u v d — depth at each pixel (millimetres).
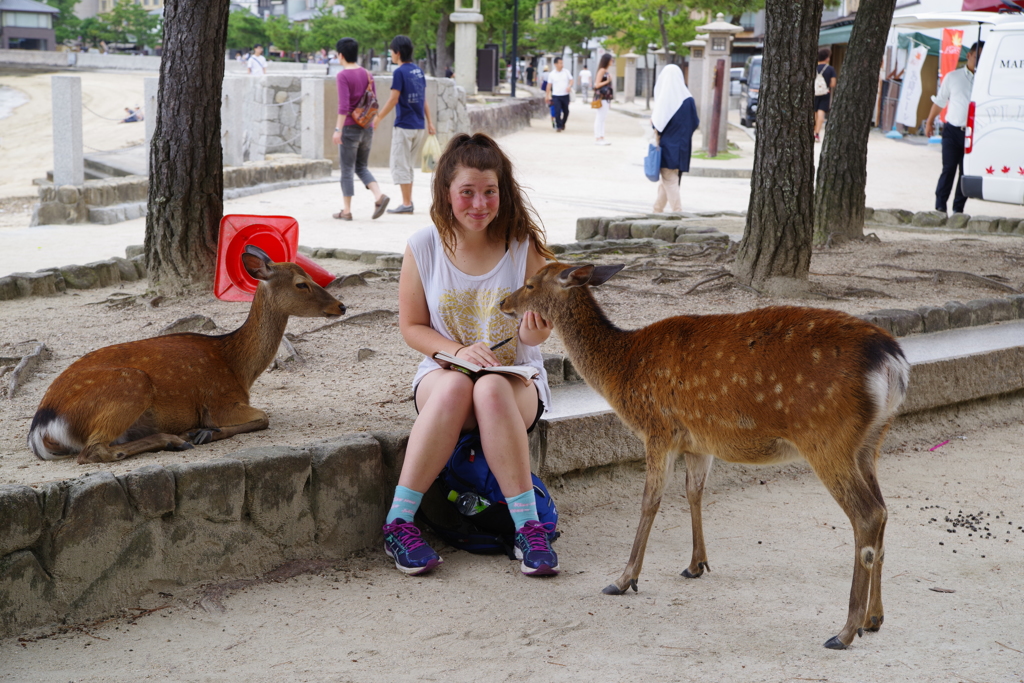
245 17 88438
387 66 62594
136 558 3580
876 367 3193
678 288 7918
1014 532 4434
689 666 3150
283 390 5277
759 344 3402
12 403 4969
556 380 5512
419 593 3750
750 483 5148
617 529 4484
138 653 3232
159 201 7305
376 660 3203
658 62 43438
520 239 4234
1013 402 6461
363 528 4141
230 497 3766
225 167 16281
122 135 27250
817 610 3611
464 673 3117
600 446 4875
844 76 10180
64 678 3045
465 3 33531
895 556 4137
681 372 3570
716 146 23297
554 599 3701
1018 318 7352
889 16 10070
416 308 4266
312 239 11258
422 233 4258
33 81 43438
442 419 3914
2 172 22641
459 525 4387
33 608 3371
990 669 3133
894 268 8852
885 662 3172
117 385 4004
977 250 9984
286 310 4539
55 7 101312
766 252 7734
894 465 5422
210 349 4465
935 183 18094
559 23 65500
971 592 3781
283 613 3564
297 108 20094
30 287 7520
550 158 23078
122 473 3609
